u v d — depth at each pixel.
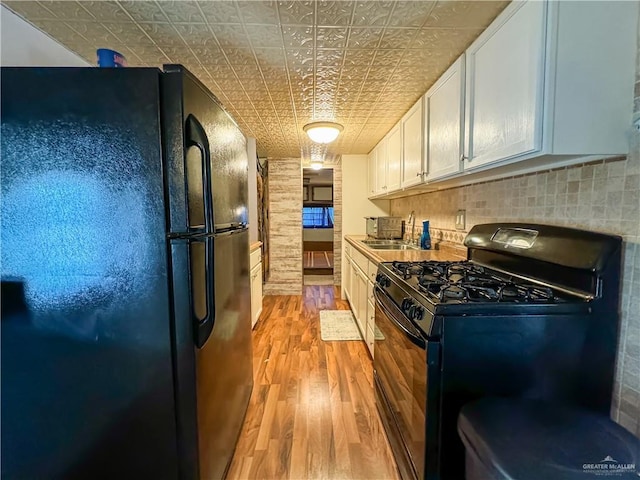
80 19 1.40
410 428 1.30
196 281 1.10
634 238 1.07
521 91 1.17
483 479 0.89
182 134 1.02
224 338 1.43
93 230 1.02
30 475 1.10
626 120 1.08
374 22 1.42
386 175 3.35
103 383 1.08
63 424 1.09
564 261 1.22
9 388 1.07
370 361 2.60
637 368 1.07
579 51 1.06
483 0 1.27
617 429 0.92
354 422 1.85
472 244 1.85
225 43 1.60
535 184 1.53
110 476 1.11
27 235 1.02
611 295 1.12
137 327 1.06
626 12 1.06
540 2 1.07
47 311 1.05
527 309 1.10
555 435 0.89
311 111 2.64
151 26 1.46
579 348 1.12
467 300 1.13
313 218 11.20
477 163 1.49
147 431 1.10
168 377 1.08
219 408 1.35
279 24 1.44
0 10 1.31
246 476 1.48
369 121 2.90
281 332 3.26
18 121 0.99
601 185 1.18
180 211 1.04
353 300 3.57
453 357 1.10
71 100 0.99
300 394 2.14
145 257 1.04
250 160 3.59
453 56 1.72
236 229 1.63
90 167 1.01
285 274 4.86
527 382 1.12
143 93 1.00
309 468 1.53
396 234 3.83
